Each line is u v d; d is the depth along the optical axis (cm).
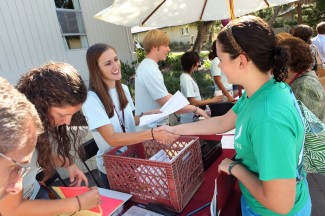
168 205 122
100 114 154
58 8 597
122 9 283
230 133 204
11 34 512
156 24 328
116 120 175
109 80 175
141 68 238
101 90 164
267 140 83
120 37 757
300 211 103
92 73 166
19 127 64
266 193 86
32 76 99
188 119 309
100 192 137
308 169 130
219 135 202
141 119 161
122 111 185
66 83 97
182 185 121
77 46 652
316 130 121
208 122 150
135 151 158
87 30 670
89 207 106
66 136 128
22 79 102
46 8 568
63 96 95
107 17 294
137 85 244
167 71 1134
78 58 646
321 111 189
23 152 67
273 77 95
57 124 108
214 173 150
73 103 98
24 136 66
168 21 331
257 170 97
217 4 325
